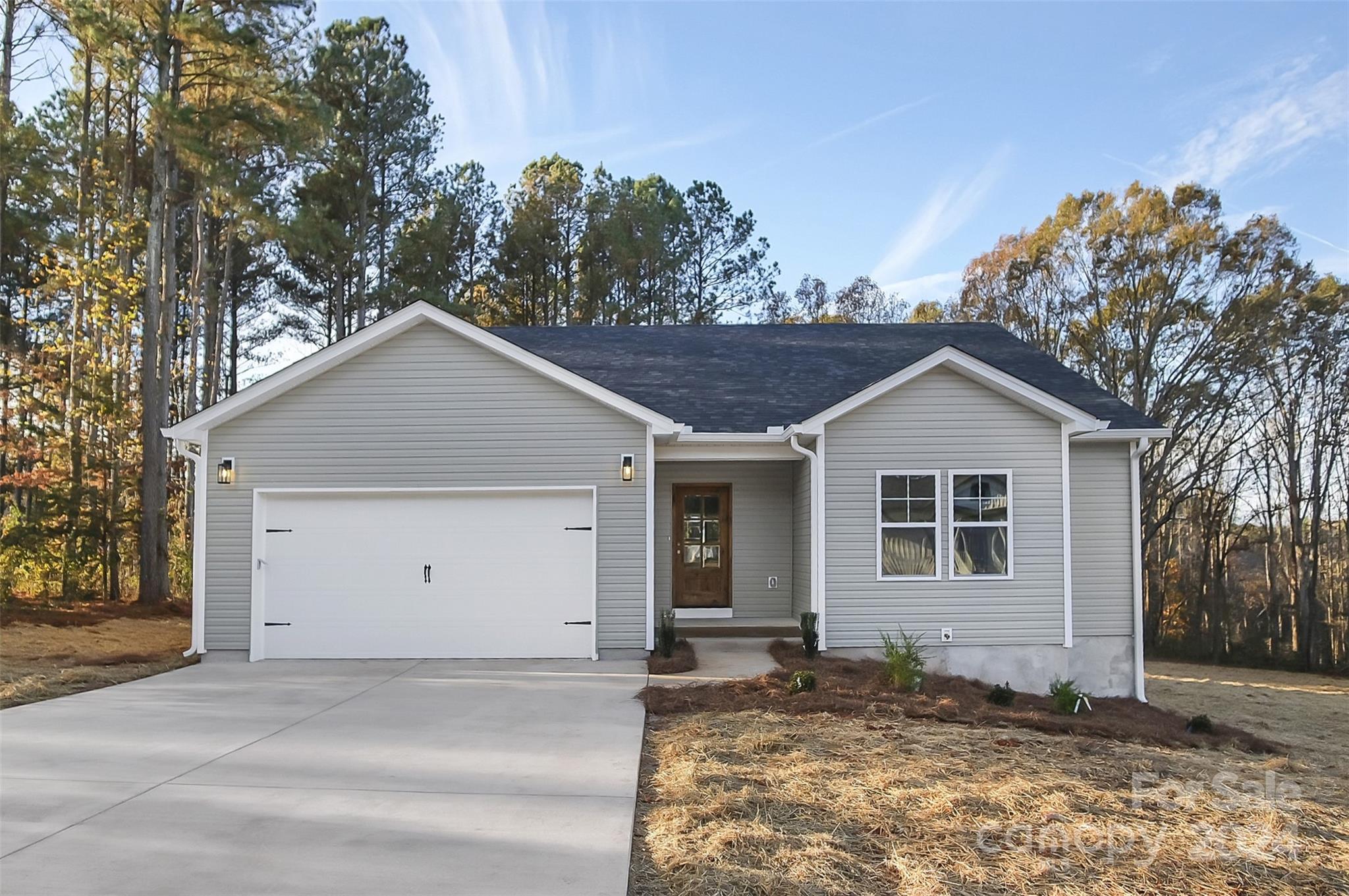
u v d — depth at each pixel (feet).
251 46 65.92
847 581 42.55
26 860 16.92
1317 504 104.17
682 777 22.75
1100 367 111.14
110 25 62.03
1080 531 45.70
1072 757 25.99
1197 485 109.81
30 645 48.26
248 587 42.06
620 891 15.64
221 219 102.63
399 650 42.19
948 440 43.09
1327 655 104.47
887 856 17.78
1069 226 114.01
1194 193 105.91
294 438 42.55
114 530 70.33
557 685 35.94
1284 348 103.71
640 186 136.98
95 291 73.56
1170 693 66.23
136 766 23.65
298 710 31.12
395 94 106.22
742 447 45.68
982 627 42.57
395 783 22.16
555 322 129.29
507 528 42.60
